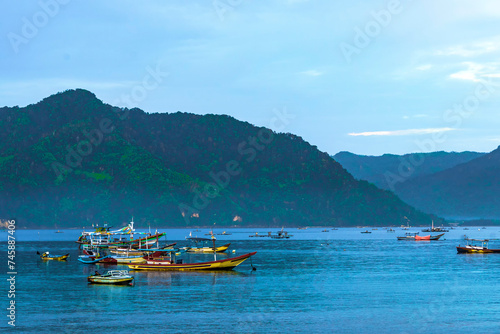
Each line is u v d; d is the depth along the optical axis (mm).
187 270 130000
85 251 162375
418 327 76000
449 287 107562
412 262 161375
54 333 72625
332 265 151375
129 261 151500
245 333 72438
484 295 98688
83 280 115750
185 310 84938
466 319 80188
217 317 80562
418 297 96438
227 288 104438
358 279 119125
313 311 84750
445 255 190125
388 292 101688
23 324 76812
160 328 74750
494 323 78125
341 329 74688
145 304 88938
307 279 118438
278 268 141125
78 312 83500
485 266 147875
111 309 85438
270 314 82625
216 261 131375
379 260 169000
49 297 94938
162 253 169125
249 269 137000
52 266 147375
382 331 74125
